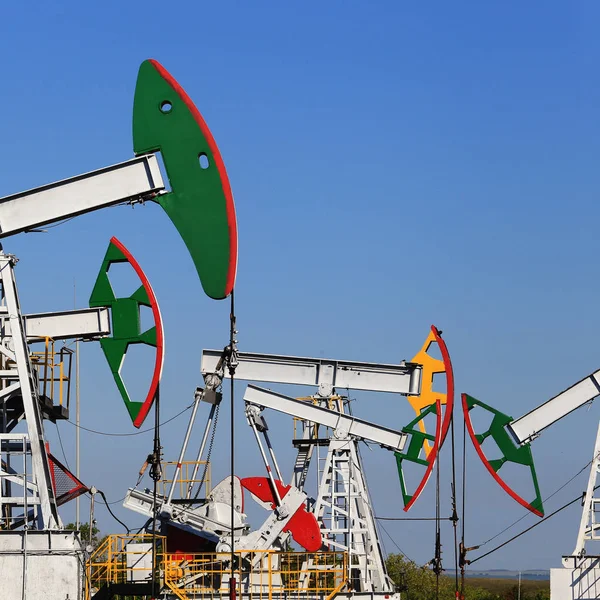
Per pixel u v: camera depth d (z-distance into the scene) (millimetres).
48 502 39812
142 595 47781
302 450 54031
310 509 53750
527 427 54562
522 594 109375
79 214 38406
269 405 51719
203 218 36688
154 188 37375
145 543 49594
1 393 40219
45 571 39094
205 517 50156
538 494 53781
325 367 52938
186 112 37125
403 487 51969
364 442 52250
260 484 50438
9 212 38625
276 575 49375
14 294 40250
